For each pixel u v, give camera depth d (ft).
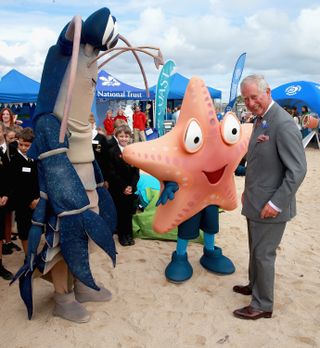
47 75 9.38
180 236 12.87
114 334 9.96
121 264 14.16
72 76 8.13
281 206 9.25
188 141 11.03
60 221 9.21
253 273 10.62
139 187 19.79
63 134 8.16
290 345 9.46
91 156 10.19
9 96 41.19
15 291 12.17
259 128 9.76
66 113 8.11
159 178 11.65
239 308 11.11
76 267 9.37
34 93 42.29
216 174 12.07
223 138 11.53
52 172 9.08
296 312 10.85
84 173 10.00
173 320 10.58
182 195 11.93
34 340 9.70
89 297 11.48
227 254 15.11
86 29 9.07
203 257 13.87
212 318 10.64
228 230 18.07
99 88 49.70
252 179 9.89
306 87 56.24
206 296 11.85
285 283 12.56
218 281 12.83
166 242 16.49
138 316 10.77
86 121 9.95
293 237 17.17
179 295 11.92
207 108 11.30
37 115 9.48
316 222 19.60
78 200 9.18
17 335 9.90
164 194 11.80
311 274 13.32
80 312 10.52
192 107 11.32
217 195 12.50
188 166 11.46
